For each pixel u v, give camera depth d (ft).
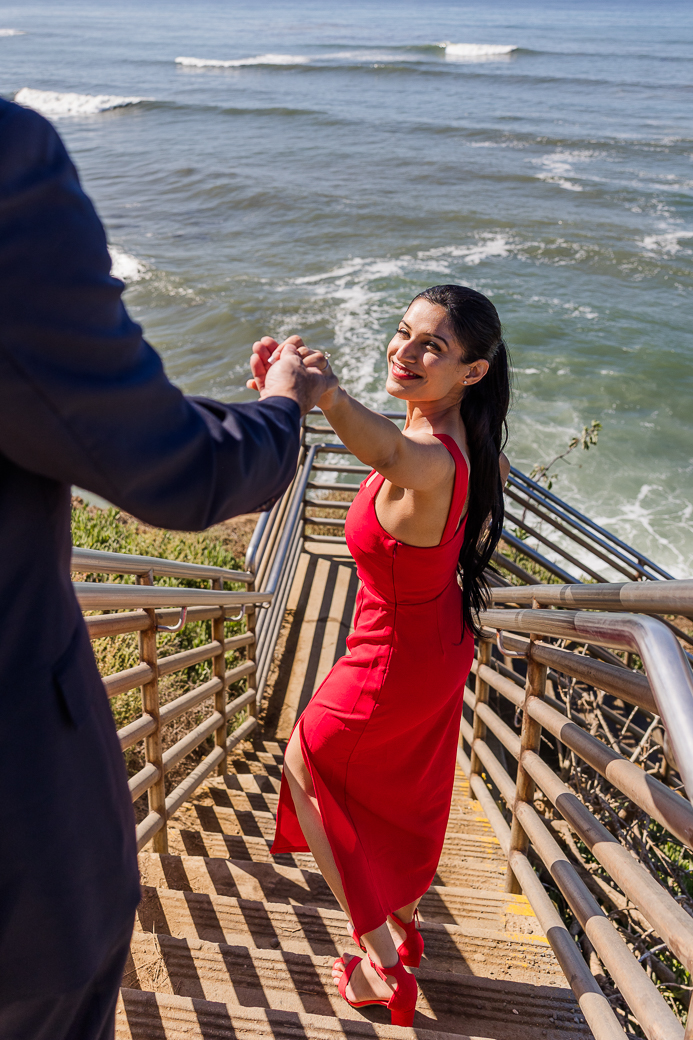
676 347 64.08
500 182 110.52
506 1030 7.18
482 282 76.07
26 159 2.42
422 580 6.57
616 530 42.16
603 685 6.08
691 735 3.84
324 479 42.22
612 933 5.98
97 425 2.55
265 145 129.59
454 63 225.97
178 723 15.07
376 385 56.03
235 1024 6.42
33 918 3.03
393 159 120.98
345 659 7.09
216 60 240.73
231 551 24.38
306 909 8.26
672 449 50.72
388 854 7.22
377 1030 6.54
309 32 339.16
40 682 2.94
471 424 6.55
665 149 132.16
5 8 570.05
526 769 8.40
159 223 91.91
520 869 8.85
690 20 432.66
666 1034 4.70
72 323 2.46
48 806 2.98
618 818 12.11
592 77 204.03
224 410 3.15
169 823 11.80
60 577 3.01
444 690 6.97
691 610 4.53
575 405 55.42
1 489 2.76
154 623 8.77
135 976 7.20
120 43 304.50
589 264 81.61
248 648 15.52
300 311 68.08
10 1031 3.21
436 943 8.14
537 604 7.90
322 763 7.02
